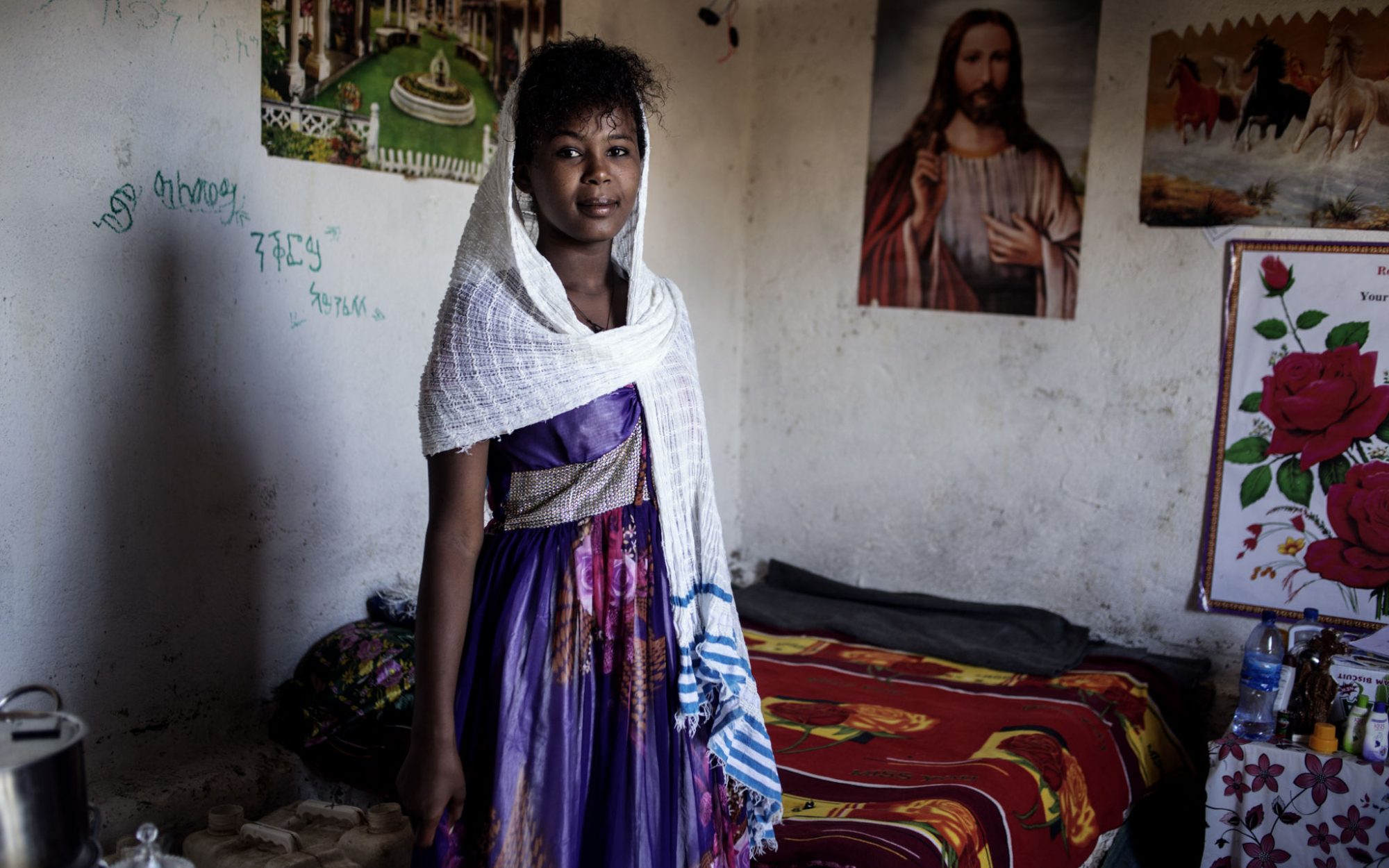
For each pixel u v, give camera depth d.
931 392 3.99
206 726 2.55
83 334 2.24
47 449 2.20
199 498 2.49
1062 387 3.75
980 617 3.79
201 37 2.39
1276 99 3.34
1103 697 3.15
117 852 2.08
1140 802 3.04
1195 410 3.54
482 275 1.55
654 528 1.64
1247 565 3.48
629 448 1.61
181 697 2.50
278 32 2.55
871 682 3.26
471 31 3.04
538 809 1.53
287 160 2.60
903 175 3.96
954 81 3.83
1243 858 2.73
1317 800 2.64
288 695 2.67
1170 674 3.43
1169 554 3.61
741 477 4.41
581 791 1.56
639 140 1.64
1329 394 3.33
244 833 2.09
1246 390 3.45
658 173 3.79
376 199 2.83
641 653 1.59
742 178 4.27
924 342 3.99
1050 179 3.71
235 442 2.56
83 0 2.18
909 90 3.92
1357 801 2.60
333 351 2.78
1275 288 3.39
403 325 2.96
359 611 2.92
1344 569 3.33
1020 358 3.82
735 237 4.28
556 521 1.58
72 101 2.18
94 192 2.23
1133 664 3.45
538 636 1.55
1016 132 3.75
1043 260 3.75
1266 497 3.44
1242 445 3.47
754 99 4.23
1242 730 2.82
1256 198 3.40
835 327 4.16
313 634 2.79
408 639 2.66
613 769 1.57
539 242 1.66
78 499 2.26
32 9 2.10
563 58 1.56
